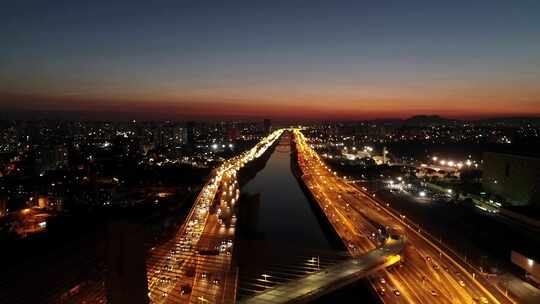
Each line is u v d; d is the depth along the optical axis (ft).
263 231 384.47
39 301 141.69
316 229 395.55
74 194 458.50
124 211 385.70
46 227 320.50
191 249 245.86
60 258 175.63
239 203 453.17
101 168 639.76
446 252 283.18
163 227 321.32
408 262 264.11
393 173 654.53
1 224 356.59
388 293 218.38
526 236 318.04
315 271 232.12
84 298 143.95
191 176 612.70
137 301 104.78
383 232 329.52
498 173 449.06
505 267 255.50
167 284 188.85
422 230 336.90
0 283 154.71
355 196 490.49
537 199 384.06
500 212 378.12
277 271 238.89
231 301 185.88
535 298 213.25
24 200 433.07
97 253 179.11
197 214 374.22
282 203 520.42
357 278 225.35
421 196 477.36
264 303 187.01
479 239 311.06
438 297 213.87
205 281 206.39
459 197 464.65
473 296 214.90
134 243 105.09
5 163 648.79
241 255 269.03
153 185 552.00
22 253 233.96
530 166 394.11
